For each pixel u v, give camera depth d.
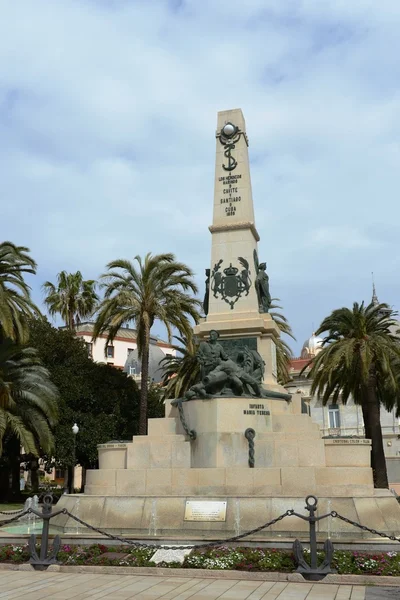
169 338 32.19
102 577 11.46
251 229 22.97
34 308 29.42
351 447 17.44
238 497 15.20
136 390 43.38
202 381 18.66
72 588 10.38
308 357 75.88
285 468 16.39
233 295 22.20
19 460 37.91
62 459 37.50
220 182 23.52
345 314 29.34
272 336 21.88
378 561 11.47
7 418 28.38
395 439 60.09
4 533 15.74
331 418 63.25
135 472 17.28
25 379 31.48
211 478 16.75
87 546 13.55
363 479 16.14
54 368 39.78
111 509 15.72
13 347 30.34
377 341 28.17
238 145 23.73
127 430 42.12
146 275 32.91
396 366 32.19
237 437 17.58
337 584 10.76
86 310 54.62
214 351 18.97
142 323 33.47
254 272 22.53
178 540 14.01
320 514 14.52
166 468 17.59
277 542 13.45
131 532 15.29
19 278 29.38
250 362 20.02
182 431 18.88
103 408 41.03
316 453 17.25
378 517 14.30
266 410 18.45
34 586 10.55
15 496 38.66
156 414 46.00
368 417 30.02
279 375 33.25
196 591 10.15
